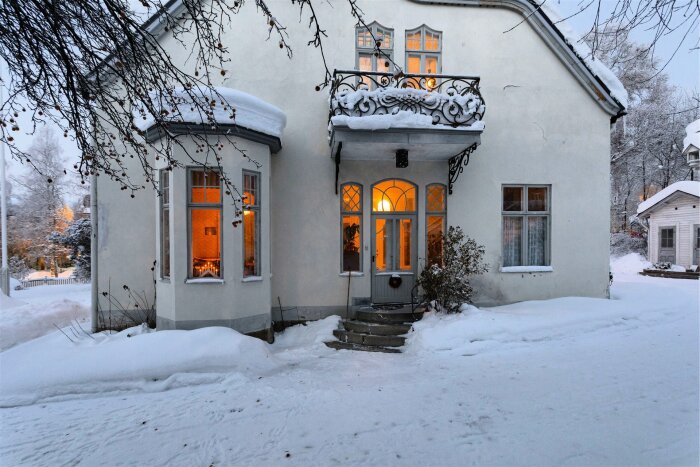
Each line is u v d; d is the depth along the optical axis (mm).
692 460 3057
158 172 6730
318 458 3189
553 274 8648
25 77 3256
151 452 3334
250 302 6793
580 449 3256
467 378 4969
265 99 7848
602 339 6656
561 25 8805
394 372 5273
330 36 8016
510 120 8547
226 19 7730
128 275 7398
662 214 20984
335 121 6523
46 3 2836
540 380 4867
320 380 5008
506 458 3137
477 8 8477
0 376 4852
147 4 3273
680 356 5758
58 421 3951
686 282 15539
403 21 8266
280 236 7859
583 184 8773
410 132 6828
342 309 7988
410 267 8320
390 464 3082
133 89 3627
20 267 25016
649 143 25781
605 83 8930
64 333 6648
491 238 8453
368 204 8133
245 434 3615
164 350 5402
